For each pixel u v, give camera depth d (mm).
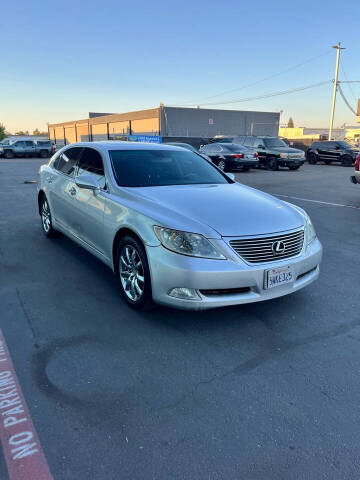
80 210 4715
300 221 3766
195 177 4758
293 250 3574
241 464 2111
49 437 2268
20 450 2176
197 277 3186
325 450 2215
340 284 4645
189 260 3213
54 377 2809
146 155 4863
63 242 6148
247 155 19344
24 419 2402
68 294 4199
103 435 2289
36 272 4824
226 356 3119
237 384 2781
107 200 4141
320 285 4605
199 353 3152
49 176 5879
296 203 10227
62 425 2359
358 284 4652
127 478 2014
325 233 7105
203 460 2131
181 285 3246
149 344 3266
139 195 3939
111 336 3373
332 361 3084
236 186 4707
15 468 2062
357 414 2508
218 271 3188
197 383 2783
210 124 50125
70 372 2869
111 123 57719
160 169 4680
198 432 2330
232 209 3695
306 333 3500
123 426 2363
